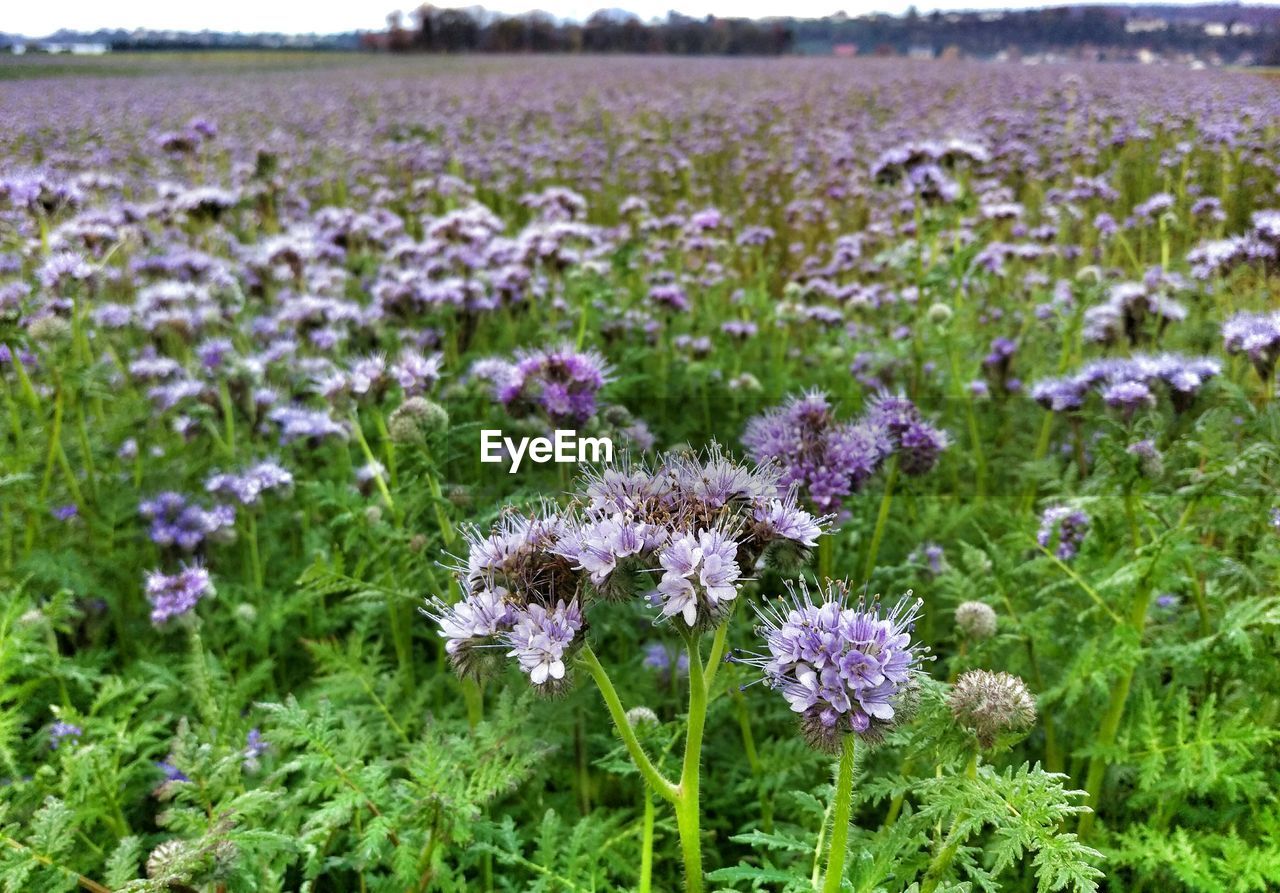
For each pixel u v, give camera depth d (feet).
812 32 220.02
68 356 17.97
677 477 9.06
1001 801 7.70
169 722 14.52
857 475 13.17
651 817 9.96
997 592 13.61
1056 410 16.92
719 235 41.16
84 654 15.40
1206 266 25.25
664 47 228.02
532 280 25.82
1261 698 11.80
